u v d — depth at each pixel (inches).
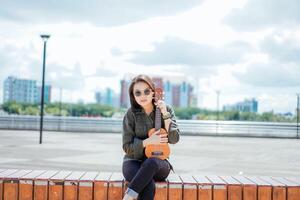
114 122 1339.8
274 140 1149.7
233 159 590.2
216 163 534.0
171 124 193.3
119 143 829.2
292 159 612.1
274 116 2455.7
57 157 550.9
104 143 823.1
